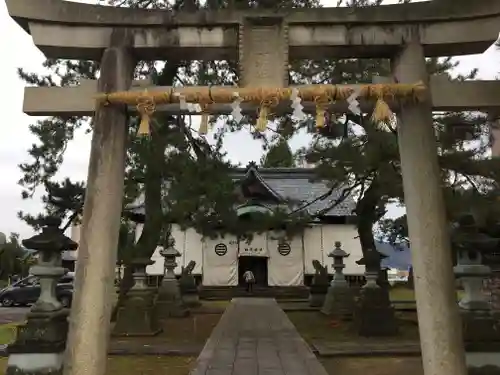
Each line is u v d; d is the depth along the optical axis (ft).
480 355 24.04
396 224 63.36
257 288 103.30
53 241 26.35
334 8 20.01
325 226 108.78
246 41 19.58
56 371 25.04
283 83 19.24
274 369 29.19
